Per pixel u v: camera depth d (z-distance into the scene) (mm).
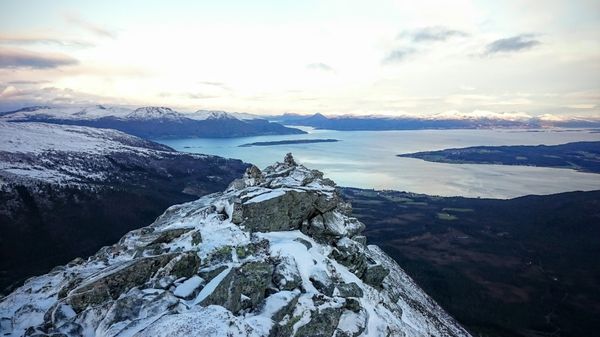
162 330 19906
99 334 22250
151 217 161875
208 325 20641
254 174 56312
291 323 28109
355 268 43625
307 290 32156
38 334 22266
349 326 31312
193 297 26172
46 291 30625
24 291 30906
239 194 45656
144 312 23312
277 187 47250
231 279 28016
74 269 35219
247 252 34188
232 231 37188
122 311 23281
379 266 46750
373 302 38750
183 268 28859
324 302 31531
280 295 29578
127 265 27750
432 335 47188
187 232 36594
